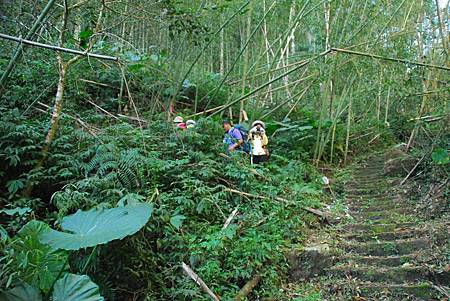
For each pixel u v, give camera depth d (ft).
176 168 17.19
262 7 30.63
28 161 15.10
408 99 30.12
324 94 27.50
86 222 10.25
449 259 13.71
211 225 15.23
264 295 12.50
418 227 16.44
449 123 22.86
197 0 23.48
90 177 14.83
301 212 17.75
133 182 15.17
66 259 9.48
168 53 28.53
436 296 12.27
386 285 12.94
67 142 16.69
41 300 8.58
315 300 12.31
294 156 25.81
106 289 10.53
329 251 14.64
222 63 36.96
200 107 30.12
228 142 22.02
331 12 27.09
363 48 27.04
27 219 13.17
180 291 11.21
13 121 16.26
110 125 20.65
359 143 32.37
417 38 30.04
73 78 21.99
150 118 23.27
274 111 31.24
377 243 15.35
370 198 21.35
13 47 20.48
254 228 15.30
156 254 12.28
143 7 16.38
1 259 8.62
